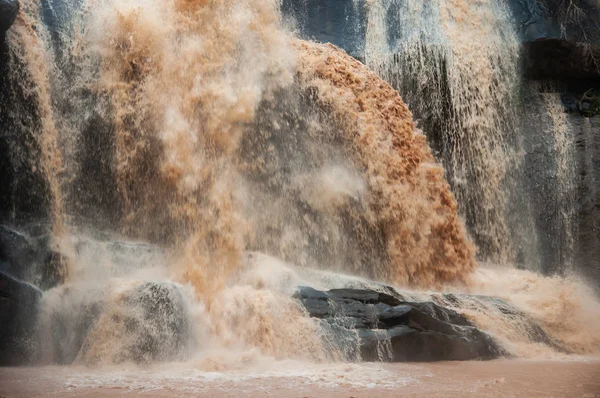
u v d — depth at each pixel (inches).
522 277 922.7
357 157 892.6
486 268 979.9
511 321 700.0
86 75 831.1
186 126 829.8
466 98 1037.8
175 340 588.1
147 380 460.1
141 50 841.5
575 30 1058.1
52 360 581.3
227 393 408.2
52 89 810.2
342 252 867.4
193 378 469.7
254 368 530.9
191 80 848.3
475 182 1026.1
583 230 1017.5
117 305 586.2
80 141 810.8
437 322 627.8
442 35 1044.5
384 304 633.0
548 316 735.1
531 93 1072.2
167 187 811.4
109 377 476.1
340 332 604.1
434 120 1027.3
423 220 894.4
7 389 423.8
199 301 622.8
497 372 512.1
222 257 797.9
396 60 1042.1
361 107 913.5
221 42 874.1
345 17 1090.7
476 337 625.0
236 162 848.3
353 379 466.3
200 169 823.1
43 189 773.3
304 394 403.9
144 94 831.1
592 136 1050.1
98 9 856.3
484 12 1072.2
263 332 603.2
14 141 756.0
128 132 821.9
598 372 513.3
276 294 631.8
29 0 828.6
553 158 1043.3
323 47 960.3
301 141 890.1
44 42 821.9
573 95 1086.4
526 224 1027.3
